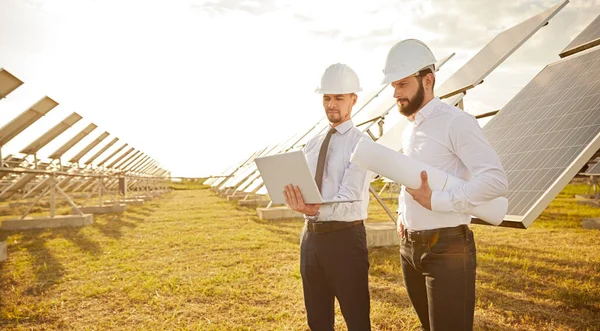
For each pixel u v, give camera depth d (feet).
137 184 82.23
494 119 12.87
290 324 11.78
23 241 27.30
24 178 33.88
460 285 5.90
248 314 12.73
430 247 6.04
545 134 9.37
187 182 164.55
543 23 11.10
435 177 5.58
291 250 22.58
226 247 23.72
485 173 5.39
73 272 18.58
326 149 8.17
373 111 22.41
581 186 81.87
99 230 32.19
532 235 25.68
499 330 10.94
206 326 11.84
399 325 11.53
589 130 7.87
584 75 10.12
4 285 16.57
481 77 11.44
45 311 13.30
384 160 5.62
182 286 15.83
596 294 13.44
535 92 11.99
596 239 23.80
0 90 21.02
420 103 6.26
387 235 21.97
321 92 7.87
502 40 12.94
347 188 7.40
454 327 5.91
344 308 7.54
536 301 13.05
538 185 7.80
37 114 26.27
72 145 37.60
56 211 52.54
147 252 23.07
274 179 7.18
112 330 11.76
